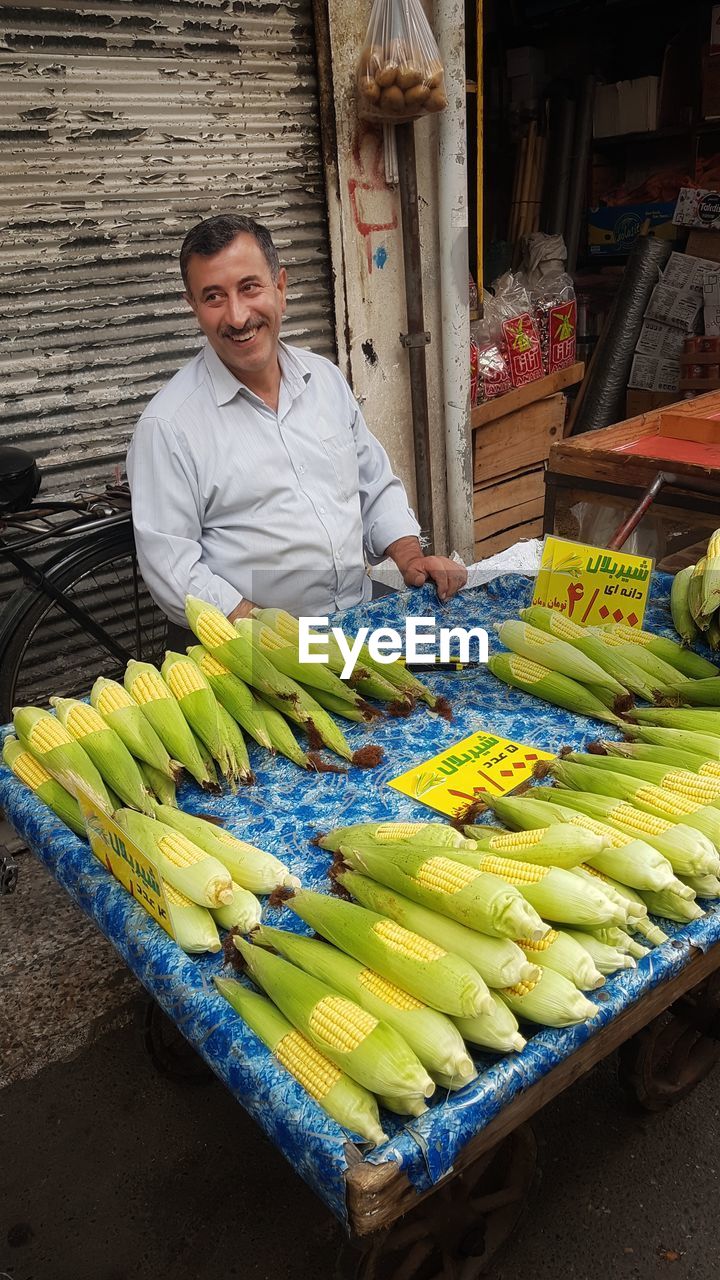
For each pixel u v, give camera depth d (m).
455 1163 1.08
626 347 6.55
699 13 6.14
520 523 5.28
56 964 2.84
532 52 6.45
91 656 3.66
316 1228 2.06
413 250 4.14
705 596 2.06
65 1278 1.98
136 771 1.72
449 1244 1.62
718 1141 2.20
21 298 3.25
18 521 3.07
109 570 3.53
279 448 2.67
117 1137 2.30
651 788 1.58
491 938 1.22
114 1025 2.62
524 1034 1.23
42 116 3.13
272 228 3.85
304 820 1.69
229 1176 2.19
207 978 1.35
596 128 6.69
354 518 2.86
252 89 3.59
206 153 3.55
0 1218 2.12
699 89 6.23
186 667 1.93
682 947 1.28
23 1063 2.52
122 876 1.48
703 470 3.08
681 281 6.27
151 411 2.60
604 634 2.16
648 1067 2.03
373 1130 1.06
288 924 1.44
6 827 3.39
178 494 2.60
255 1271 1.98
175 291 3.58
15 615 3.08
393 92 3.63
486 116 6.66
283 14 3.57
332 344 4.21
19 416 3.34
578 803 1.56
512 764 1.80
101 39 3.17
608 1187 2.10
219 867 1.42
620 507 3.42
